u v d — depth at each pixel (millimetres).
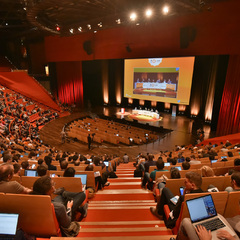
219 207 2715
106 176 5621
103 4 13359
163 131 18969
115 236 2748
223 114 15820
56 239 2459
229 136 13875
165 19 15039
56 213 2602
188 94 20484
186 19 14266
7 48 29250
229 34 12625
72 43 21641
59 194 3371
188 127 19109
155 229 3010
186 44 14609
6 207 2449
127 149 15219
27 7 12469
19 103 20969
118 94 28078
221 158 7230
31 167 5930
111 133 18172
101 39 19469
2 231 2217
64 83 28438
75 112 26484
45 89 27312
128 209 3990
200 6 11383
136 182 5996
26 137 15891
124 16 13797
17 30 26641
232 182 2941
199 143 14844
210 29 13359
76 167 5605
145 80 23297
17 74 25609
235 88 14641
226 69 16062
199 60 19438
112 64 27891
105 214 3818
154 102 25094
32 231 2572
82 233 2932
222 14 12625
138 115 23812
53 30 17312
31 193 2533
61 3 11969
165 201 3473
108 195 4934
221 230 2146
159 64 21797
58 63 27484
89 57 20844
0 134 13375
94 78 31438
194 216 2355
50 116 23141
